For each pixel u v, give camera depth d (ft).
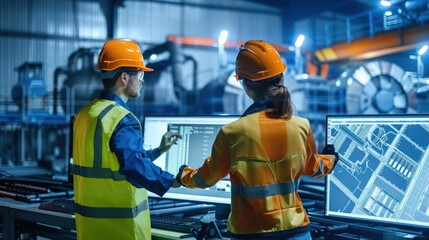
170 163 7.11
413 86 23.89
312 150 5.02
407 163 5.46
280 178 4.68
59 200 8.00
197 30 40.63
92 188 5.60
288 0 44.01
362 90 24.97
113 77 5.78
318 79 29.58
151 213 6.98
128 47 5.85
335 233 5.66
